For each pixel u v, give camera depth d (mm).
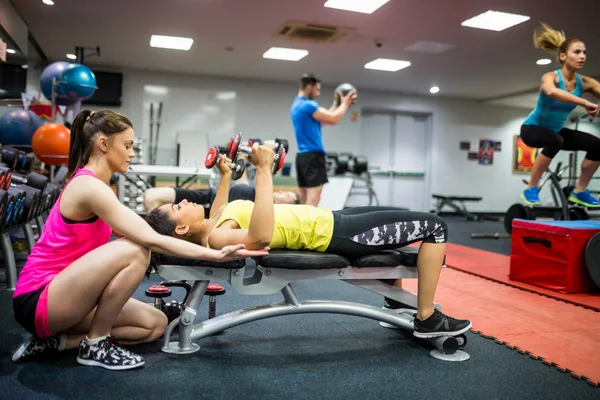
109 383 1522
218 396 1469
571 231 2943
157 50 7504
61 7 5645
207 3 5430
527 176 11453
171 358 1771
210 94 9258
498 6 5297
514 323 2371
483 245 5551
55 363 1664
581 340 2123
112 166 1649
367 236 1830
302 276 1857
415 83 9328
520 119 11328
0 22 5055
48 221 1613
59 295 1519
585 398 1533
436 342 1915
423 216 1859
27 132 4781
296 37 6598
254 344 1975
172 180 8094
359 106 10141
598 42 6516
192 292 1817
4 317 2199
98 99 8562
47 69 5176
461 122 10883
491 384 1629
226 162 2131
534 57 7324
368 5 5395
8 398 1393
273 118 9617
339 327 2250
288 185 7422
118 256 1532
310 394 1507
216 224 1788
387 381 1632
